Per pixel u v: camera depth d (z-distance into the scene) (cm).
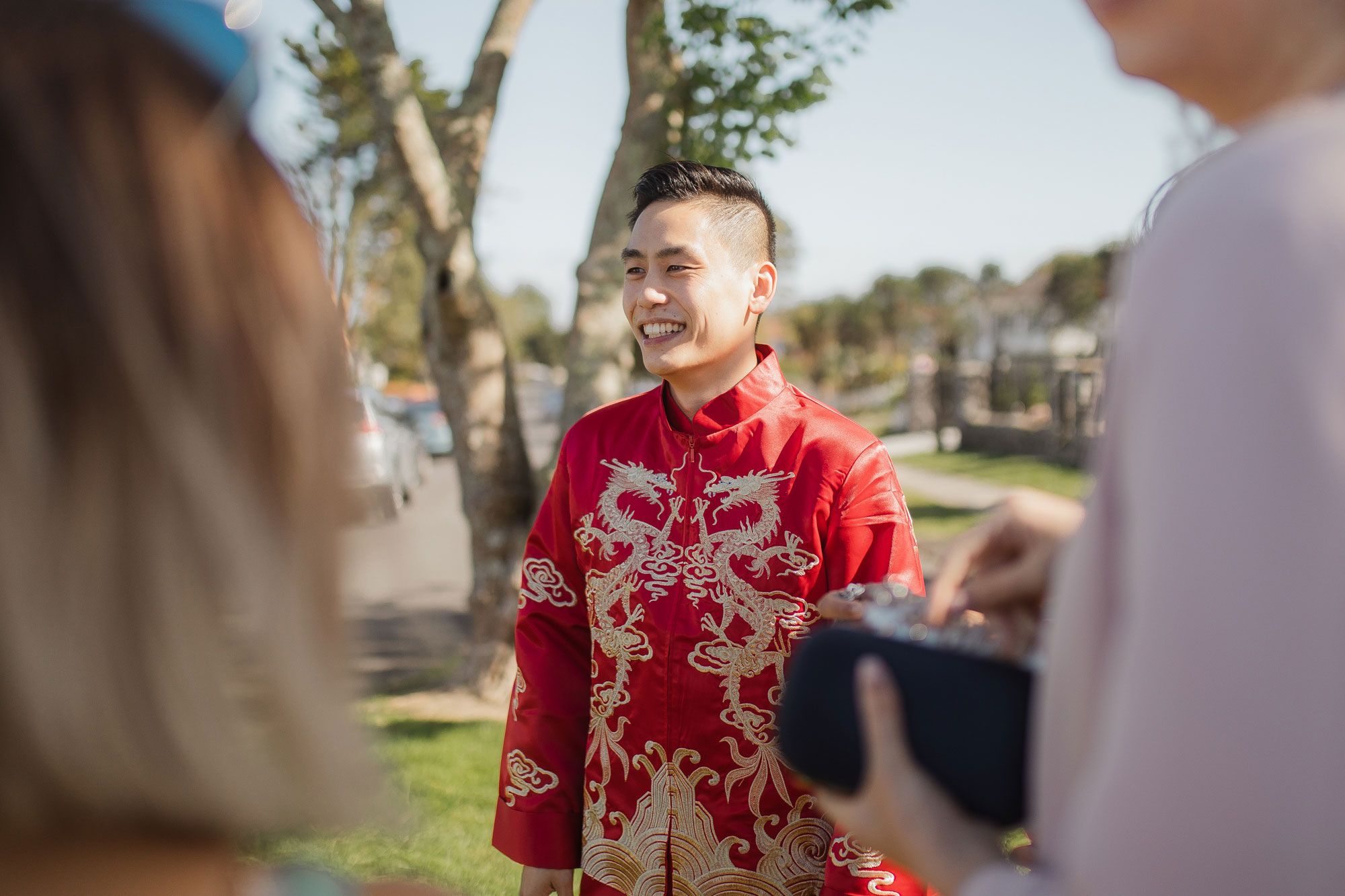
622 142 491
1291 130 49
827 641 74
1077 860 48
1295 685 42
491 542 501
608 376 496
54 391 39
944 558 82
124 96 41
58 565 38
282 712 43
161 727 40
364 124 561
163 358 40
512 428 500
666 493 179
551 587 193
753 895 170
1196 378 46
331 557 45
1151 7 59
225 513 40
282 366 43
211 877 46
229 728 41
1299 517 42
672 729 173
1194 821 43
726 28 474
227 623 41
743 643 171
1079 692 55
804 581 171
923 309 5553
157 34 43
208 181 43
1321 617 42
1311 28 56
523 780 188
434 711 471
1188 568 44
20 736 39
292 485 43
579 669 192
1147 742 45
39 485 38
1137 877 44
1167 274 49
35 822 41
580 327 495
